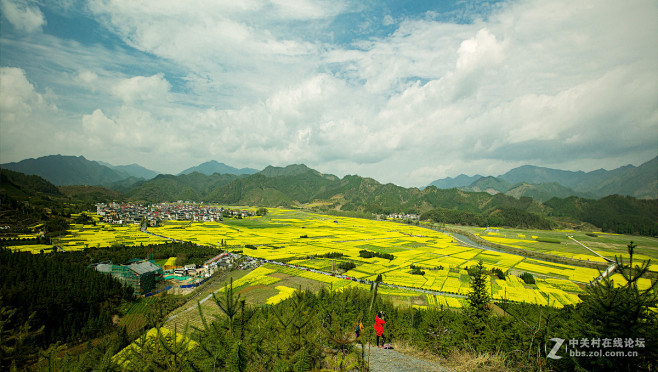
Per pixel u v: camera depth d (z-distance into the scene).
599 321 18.02
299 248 168.25
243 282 99.50
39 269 83.62
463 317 37.22
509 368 22.84
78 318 69.12
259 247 167.75
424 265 132.75
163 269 114.50
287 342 16.66
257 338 16.06
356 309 38.03
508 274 117.25
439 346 28.23
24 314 63.75
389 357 23.97
